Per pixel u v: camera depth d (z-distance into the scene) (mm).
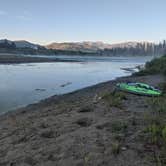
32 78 41938
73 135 9039
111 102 13422
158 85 21531
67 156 7602
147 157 7094
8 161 8000
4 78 40750
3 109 19578
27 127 11320
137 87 17281
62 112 13625
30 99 23859
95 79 42906
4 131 11734
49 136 9523
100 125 9852
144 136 8461
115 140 8320
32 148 8617
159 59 47625
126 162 6938
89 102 15289
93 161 7137
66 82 37750
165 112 11359
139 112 11680
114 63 107375
